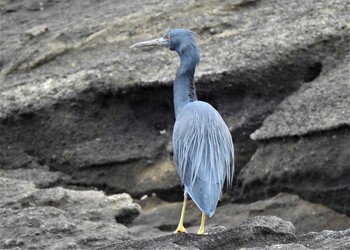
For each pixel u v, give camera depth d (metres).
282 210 16.23
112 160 18.20
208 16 19.31
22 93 18.91
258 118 17.62
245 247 10.42
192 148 10.91
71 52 19.64
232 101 17.92
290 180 16.36
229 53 18.12
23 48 20.09
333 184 15.84
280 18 18.84
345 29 18.06
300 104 16.95
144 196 17.97
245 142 17.62
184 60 12.37
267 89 17.81
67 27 20.17
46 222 12.62
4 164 18.78
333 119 16.03
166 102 18.14
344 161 15.70
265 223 10.98
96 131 18.52
